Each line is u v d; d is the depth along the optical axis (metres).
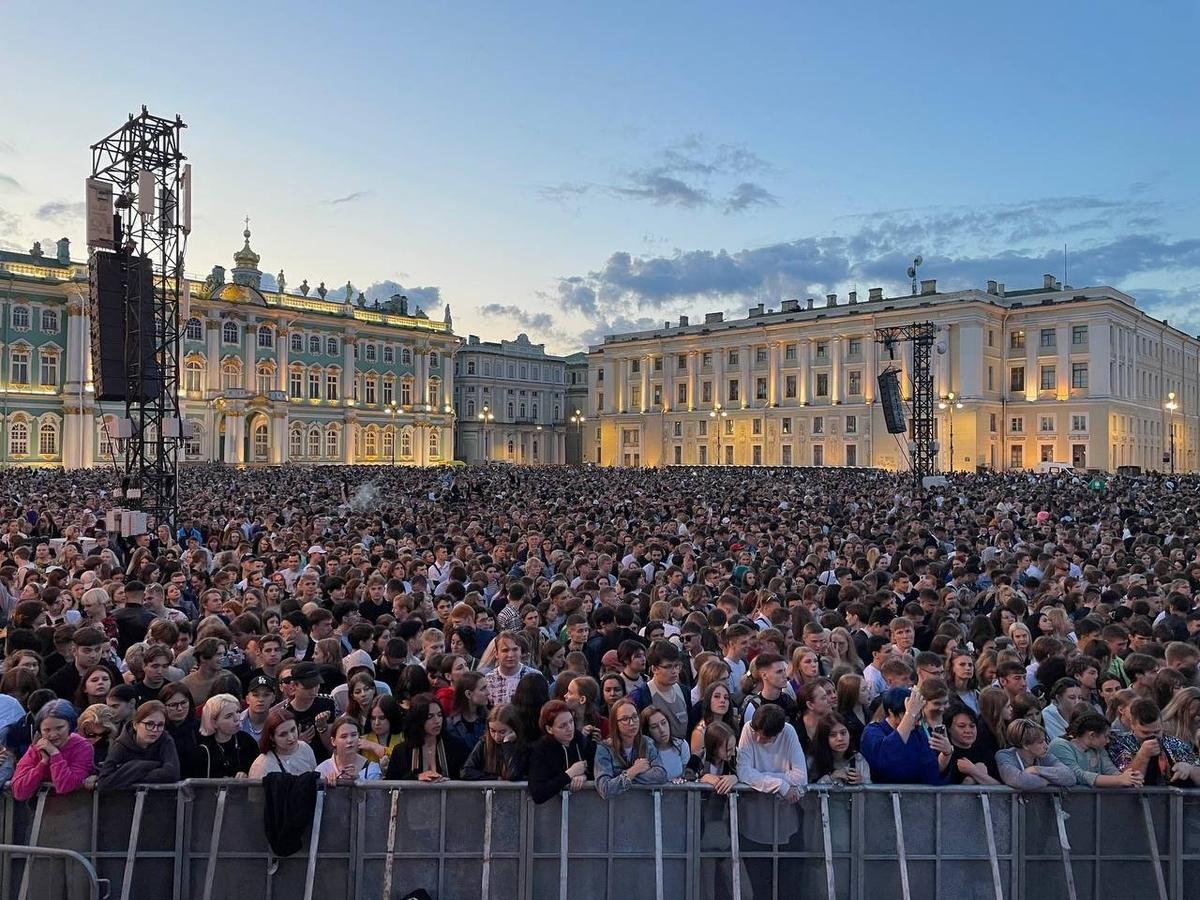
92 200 21.55
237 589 13.26
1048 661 8.82
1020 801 6.58
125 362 22.45
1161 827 6.62
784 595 12.43
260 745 6.79
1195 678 8.38
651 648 8.02
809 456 96.25
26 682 7.41
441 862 6.41
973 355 84.75
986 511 30.84
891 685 7.60
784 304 103.81
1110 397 82.44
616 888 6.48
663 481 54.78
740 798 6.56
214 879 6.29
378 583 12.32
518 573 15.35
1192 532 20.97
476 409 118.81
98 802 6.26
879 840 6.54
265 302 91.75
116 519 19.48
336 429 98.19
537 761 6.52
